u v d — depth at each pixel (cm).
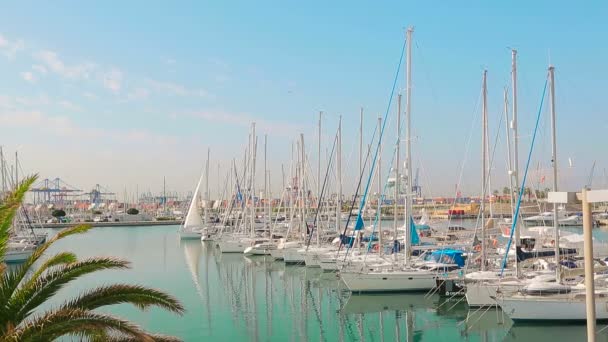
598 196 1024
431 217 7475
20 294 1152
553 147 3164
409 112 4100
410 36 4162
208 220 11000
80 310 1070
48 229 12600
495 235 4559
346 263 4131
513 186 3972
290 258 5722
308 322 3100
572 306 2727
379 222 4591
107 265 1243
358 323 3052
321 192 6141
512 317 2802
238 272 5175
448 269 3891
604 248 3956
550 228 4300
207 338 2756
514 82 3728
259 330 2922
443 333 2797
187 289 4225
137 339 1097
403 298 3644
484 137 3888
